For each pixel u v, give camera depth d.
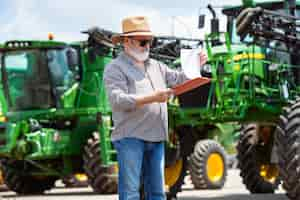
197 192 18.42
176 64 15.06
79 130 19.59
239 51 13.77
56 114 19.55
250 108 13.92
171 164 13.75
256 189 15.73
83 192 19.84
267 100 13.65
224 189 20.34
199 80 7.72
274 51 13.84
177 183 13.90
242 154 15.67
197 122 14.01
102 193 18.48
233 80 13.68
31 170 19.86
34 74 19.61
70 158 19.75
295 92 13.82
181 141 13.90
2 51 19.73
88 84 19.33
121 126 7.96
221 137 26.98
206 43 13.95
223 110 13.74
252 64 13.59
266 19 12.91
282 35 13.17
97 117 18.55
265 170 15.78
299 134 12.00
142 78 7.99
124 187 7.97
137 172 7.95
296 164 11.94
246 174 15.70
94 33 18.34
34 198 17.41
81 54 19.41
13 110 19.66
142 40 7.92
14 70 19.75
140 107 7.89
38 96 19.66
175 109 13.84
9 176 20.03
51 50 19.42
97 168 18.31
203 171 20.17
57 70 19.47
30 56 19.61
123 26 7.97
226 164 20.83
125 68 7.96
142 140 7.96
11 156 19.05
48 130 19.12
